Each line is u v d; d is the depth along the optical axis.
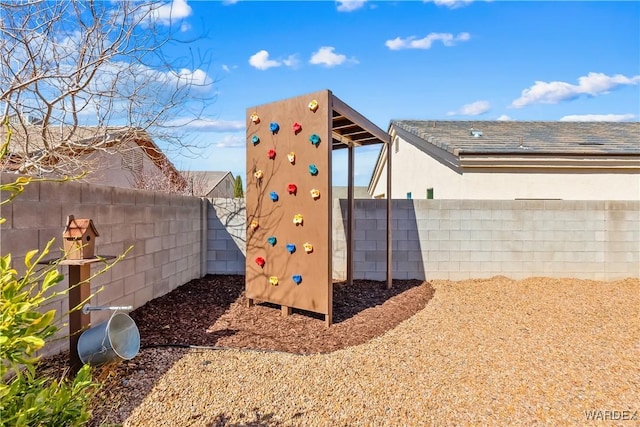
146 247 4.86
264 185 4.98
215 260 6.93
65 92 4.50
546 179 8.30
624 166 8.18
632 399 2.72
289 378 2.96
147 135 5.51
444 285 6.39
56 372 2.82
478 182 8.30
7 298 1.36
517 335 4.01
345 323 4.41
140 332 3.88
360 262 6.75
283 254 4.75
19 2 4.10
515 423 2.42
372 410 2.54
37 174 4.41
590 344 3.76
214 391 2.73
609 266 6.76
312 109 4.50
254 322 4.42
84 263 2.62
